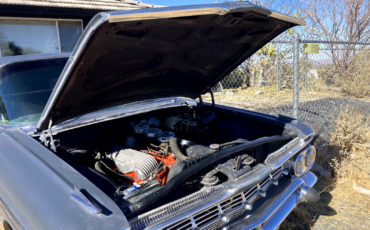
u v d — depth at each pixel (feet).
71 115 6.71
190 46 6.48
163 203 5.35
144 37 5.24
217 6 4.78
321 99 22.06
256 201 6.02
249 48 7.86
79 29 31.01
